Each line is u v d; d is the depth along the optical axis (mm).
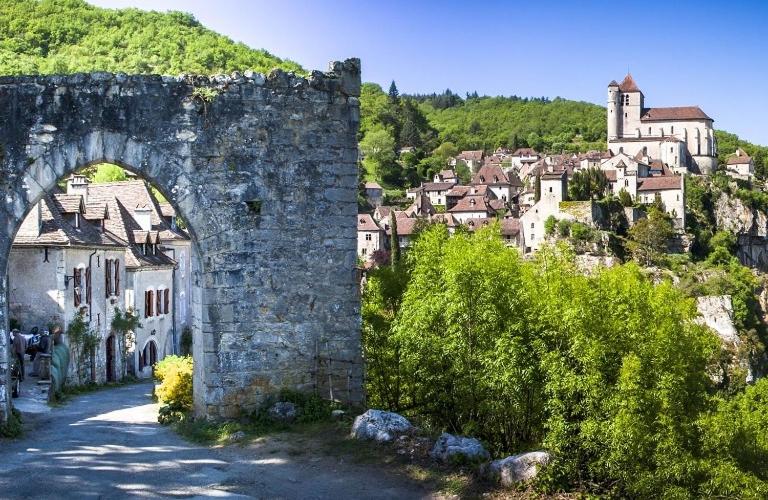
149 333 36875
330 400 14258
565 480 10148
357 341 14664
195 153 13938
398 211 121875
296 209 14422
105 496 9531
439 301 15930
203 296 13945
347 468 10844
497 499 9414
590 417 12914
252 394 14039
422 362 16703
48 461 11391
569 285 14539
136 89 13711
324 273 14539
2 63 69250
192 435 13344
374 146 168500
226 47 83250
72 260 27562
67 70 70938
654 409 13227
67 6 81625
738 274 104250
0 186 13273
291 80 14469
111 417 17234
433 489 9883
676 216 119625
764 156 191500
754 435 17656
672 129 155000
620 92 157000
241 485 10180
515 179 149750
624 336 13734
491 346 14969
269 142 14305
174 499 9500
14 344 22641
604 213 108312
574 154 182750
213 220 13992
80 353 27734
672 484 13047
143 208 39906
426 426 13891
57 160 13422
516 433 15922
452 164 178500
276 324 14234
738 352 80250
